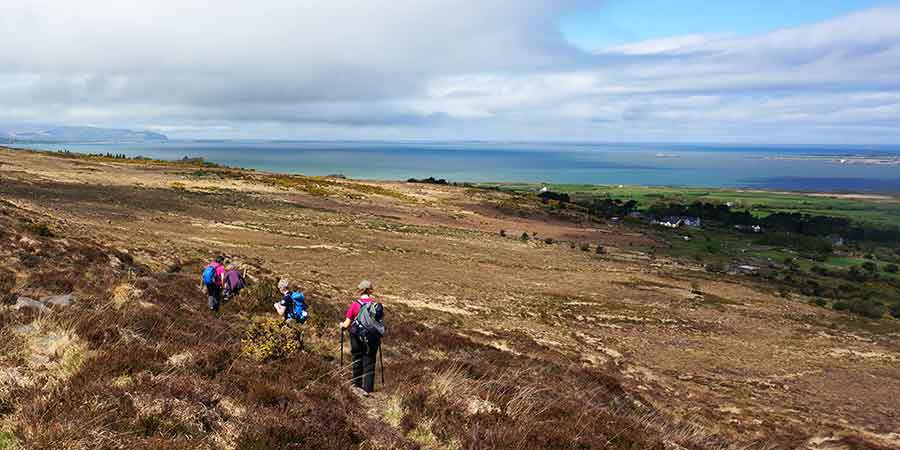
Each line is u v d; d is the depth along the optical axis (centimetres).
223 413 702
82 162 10081
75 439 563
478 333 2730
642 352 3234
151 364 773
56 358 762
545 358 2405
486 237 8238
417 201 11731
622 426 962
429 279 4397
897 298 8431
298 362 959
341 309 2373
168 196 7044
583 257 7644
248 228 5600
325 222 7075
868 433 2325
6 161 8138
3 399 623
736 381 2908
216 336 1116
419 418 838
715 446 1191
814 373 3412
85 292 1307
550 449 788
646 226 14562
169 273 2188
